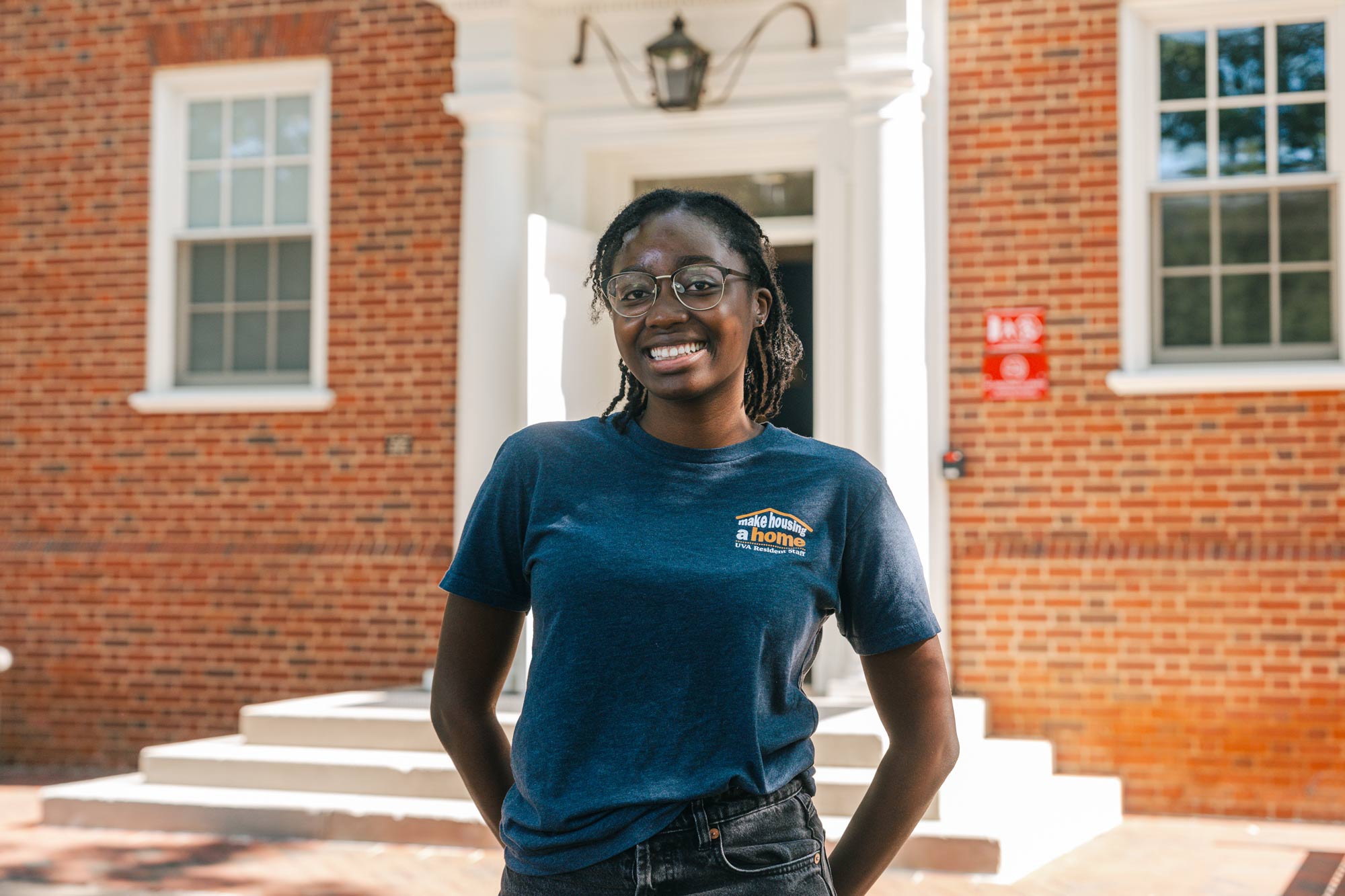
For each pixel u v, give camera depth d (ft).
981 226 23.75
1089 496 23.16
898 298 22.50
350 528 26.05
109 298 27.43
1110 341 23.21
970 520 23.56
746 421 6.72
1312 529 22.36
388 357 25.99
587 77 24.72
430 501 25.68
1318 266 22.91
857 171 22.81
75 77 27.71
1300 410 22.44
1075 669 23.00
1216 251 23.26
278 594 26.25
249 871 18.06
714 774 5.78
